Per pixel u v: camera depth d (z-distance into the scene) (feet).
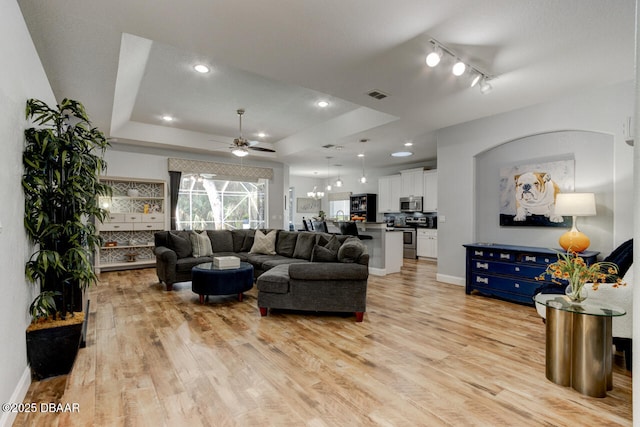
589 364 6.37
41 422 5.49
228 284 12.48
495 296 13.67
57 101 12.37
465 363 7.71
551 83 10.90
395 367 7.49
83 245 8.15
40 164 6.87
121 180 19.98
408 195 27.86
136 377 6.98
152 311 11.71
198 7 6.94
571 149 12.35
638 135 3.87
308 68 9.88
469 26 7.68
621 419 5.66
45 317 7.28
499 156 14.60
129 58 10.32
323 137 19.66
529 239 13.65
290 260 15.60
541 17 7.30
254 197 26.76
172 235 16.49
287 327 10.11
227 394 6.35
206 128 20.34
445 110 13.66
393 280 17.28
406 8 7.00
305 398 6.23
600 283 7.62
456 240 16.06
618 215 10.96
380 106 13.16
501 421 5.58
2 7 5.41
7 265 5.53
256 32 7.95
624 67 9.74
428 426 5.43
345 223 20.20
